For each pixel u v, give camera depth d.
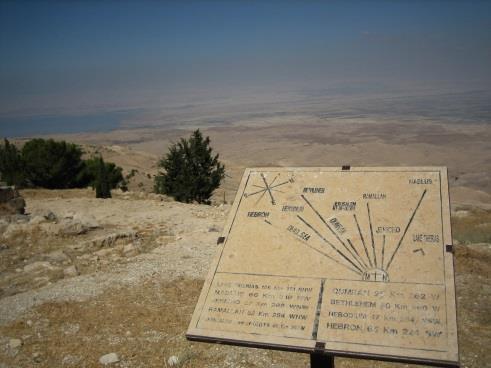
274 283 5.90
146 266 12.18
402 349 4.98
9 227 15.47
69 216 18.08
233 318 5.70
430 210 5.96
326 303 5.54
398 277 5.52
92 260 12.80
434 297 5.28
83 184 35.25
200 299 6.01
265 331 5.48
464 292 10.06
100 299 10.26
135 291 10.60
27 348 8.30
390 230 5.93
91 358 7.95
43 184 33.78
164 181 29.23
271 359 7.83
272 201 6.74
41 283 11.39
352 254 5.88
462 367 7.39
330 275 5.78
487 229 17.80
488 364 7.44
